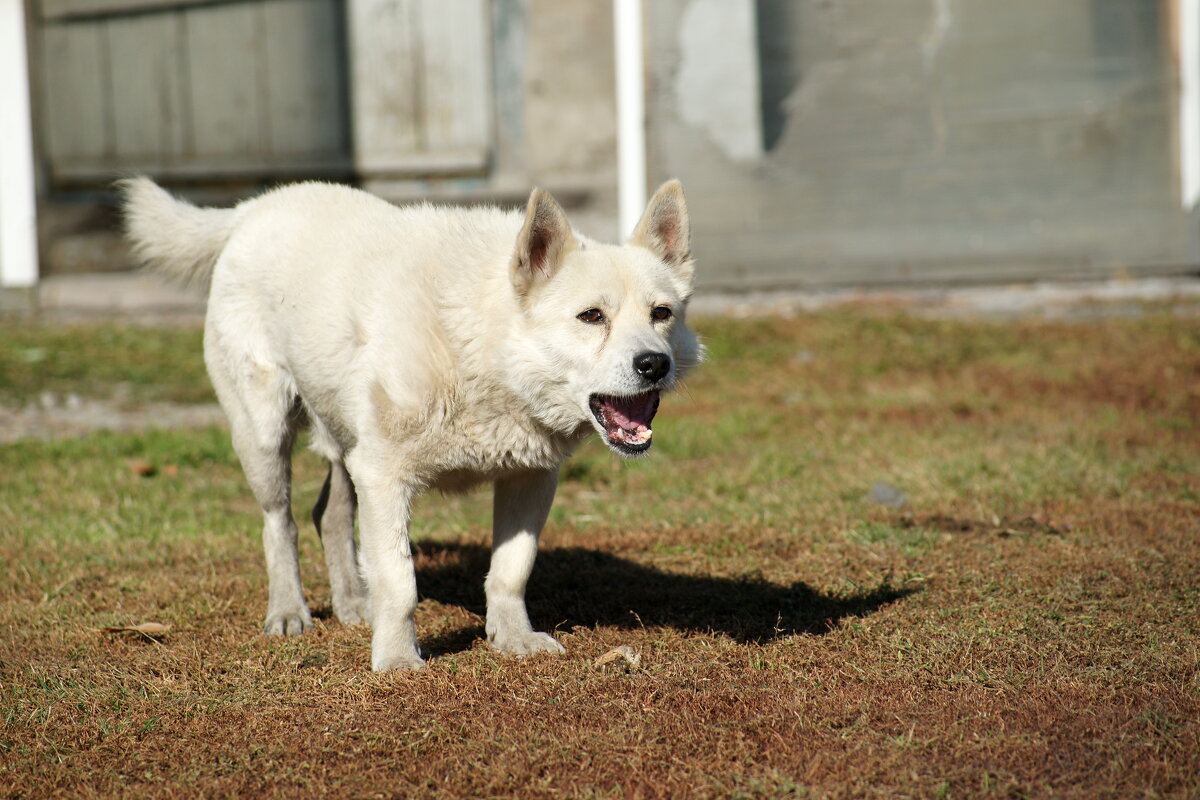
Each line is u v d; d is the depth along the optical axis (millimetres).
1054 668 4270
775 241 14156
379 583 4441
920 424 8648
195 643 4770
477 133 14922
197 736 3887
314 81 14883
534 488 4730
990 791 3408
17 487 7207
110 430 8828
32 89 14328
